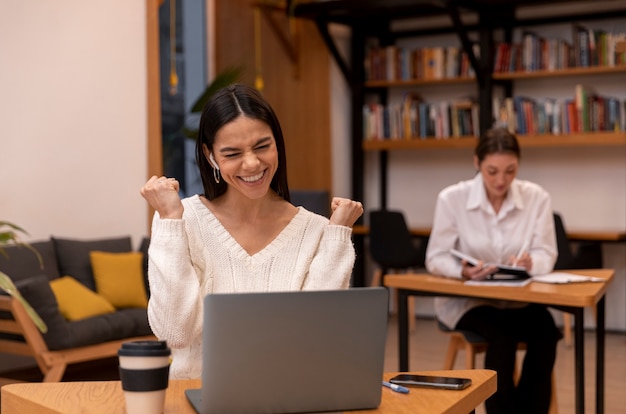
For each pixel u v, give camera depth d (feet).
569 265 20.24
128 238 20.85
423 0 23.66
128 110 21.83
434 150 27.20
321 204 18.03
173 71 25.32
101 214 21.20
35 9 19.88
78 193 20.71
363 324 6.33
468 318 13.21
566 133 23.70
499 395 12.58
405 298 13.52
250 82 28.37
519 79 25.48
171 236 7.42
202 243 7.99
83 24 20.83
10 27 19.42
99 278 19.25
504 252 14.10
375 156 28.22
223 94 7.65
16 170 19.52
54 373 16.24
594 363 19.98
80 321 16.93
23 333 16.10
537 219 14.17
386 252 23.59
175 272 7.34
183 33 27.76
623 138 22.81
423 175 27.43
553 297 11.97
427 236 24.66
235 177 7.58
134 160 21.97
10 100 19.43
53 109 20.22
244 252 8.00
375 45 28.02
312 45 27.55
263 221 8.14
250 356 6.13
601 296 12.66
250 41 28.30
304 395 6.29
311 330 6.22
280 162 8.09
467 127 25.41
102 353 17.22
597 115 23.40
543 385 12.82
